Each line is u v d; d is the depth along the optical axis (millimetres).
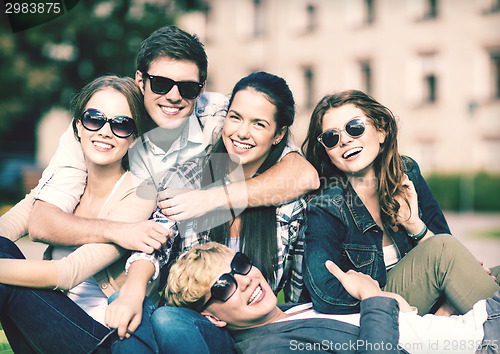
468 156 23703
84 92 2779
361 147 2861
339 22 25344
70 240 2613
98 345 2322
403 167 3051
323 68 25531
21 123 19656
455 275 2613
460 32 23859
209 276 2424
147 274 2529
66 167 2824
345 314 2576
